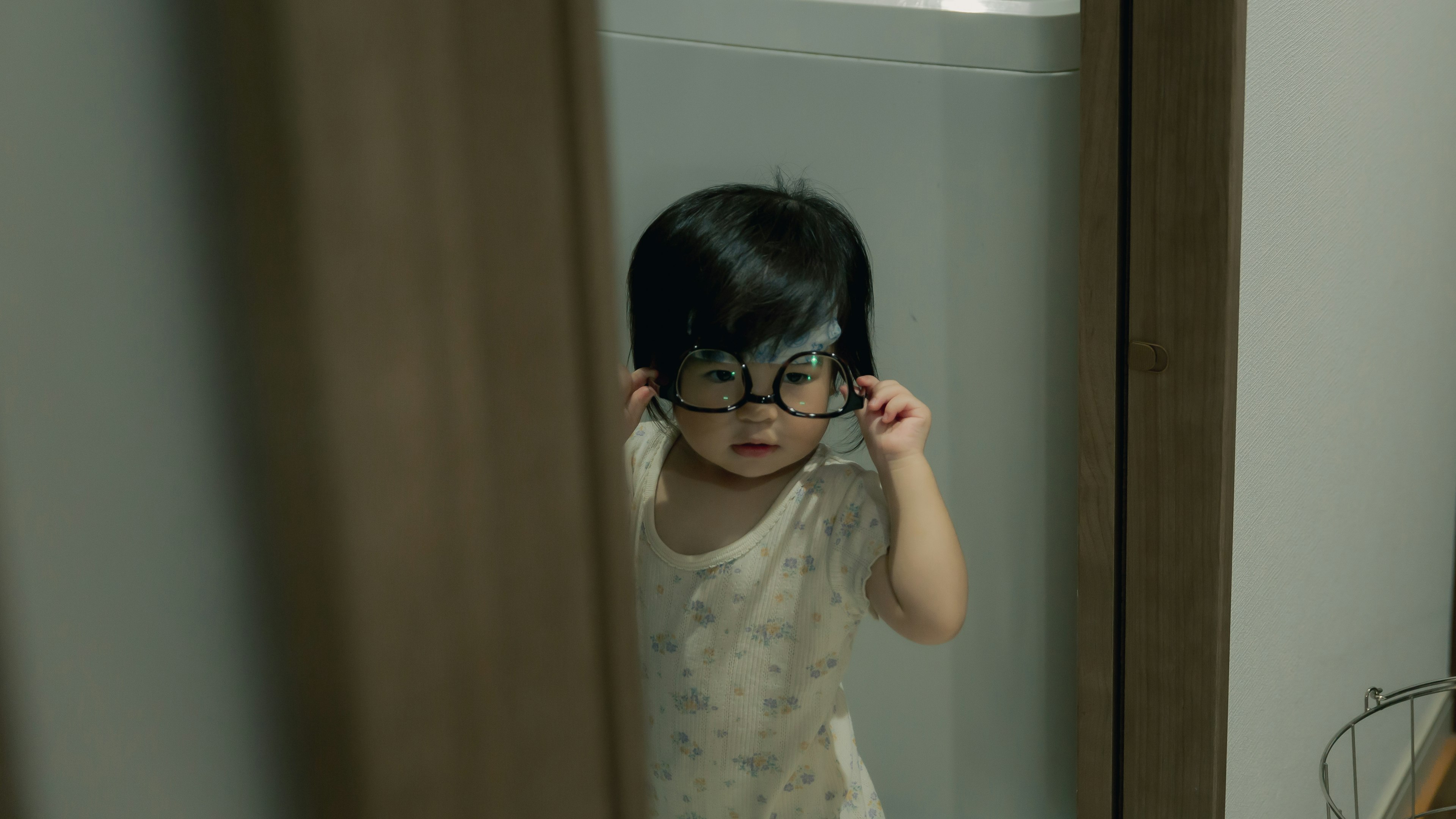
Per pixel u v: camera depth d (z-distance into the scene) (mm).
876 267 1115
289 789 86
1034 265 1075
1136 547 985
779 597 919
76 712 80
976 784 1221
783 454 905
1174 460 937
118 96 75
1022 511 1141
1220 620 938
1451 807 1336
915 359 1132
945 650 1194
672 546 938
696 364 900
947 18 1037
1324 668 1246
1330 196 1089
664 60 1093
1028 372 1104
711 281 902
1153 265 920
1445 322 1485
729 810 981
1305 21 984
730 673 932
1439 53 1332
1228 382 893
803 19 1066
